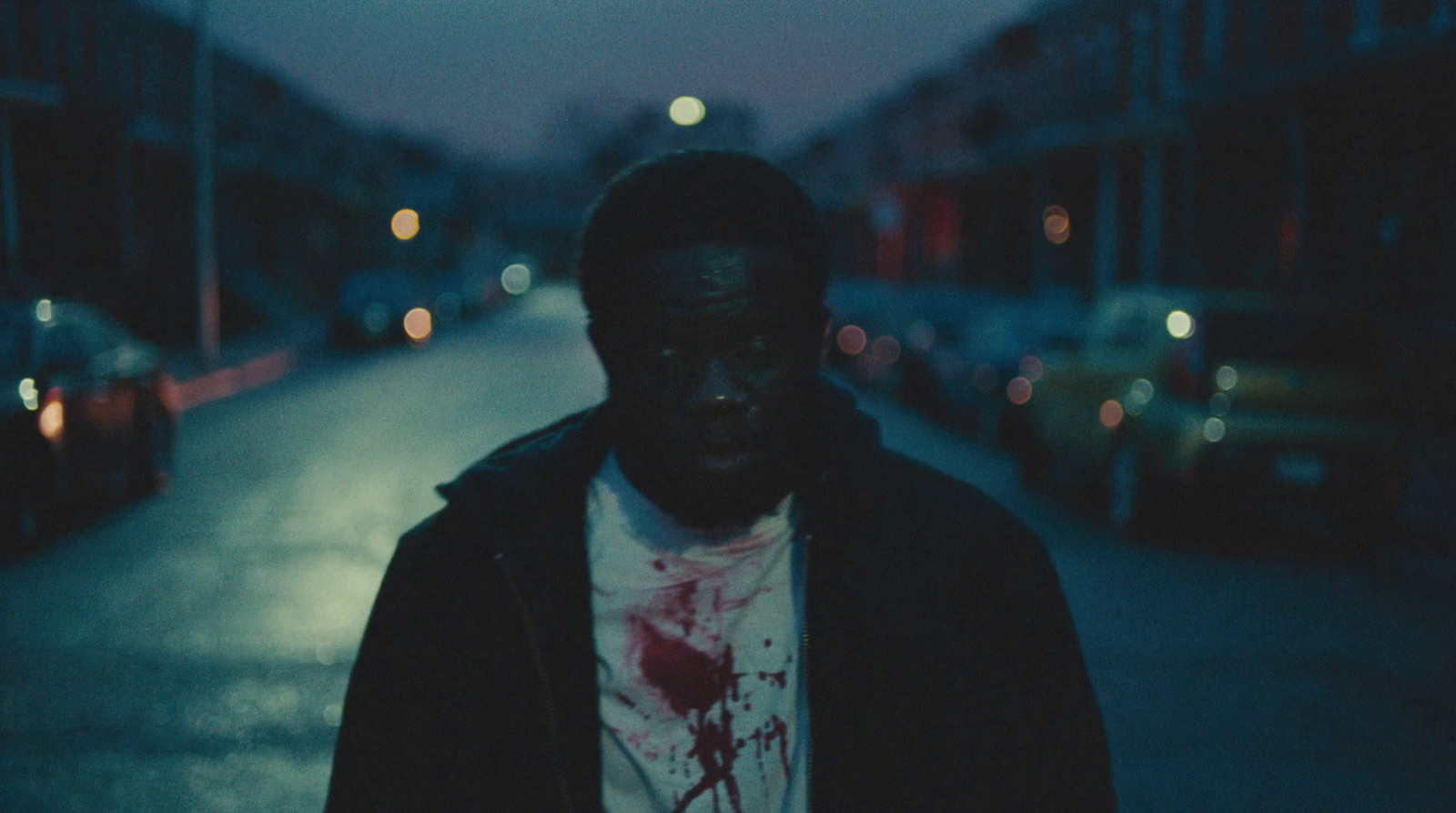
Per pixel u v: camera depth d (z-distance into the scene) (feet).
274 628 21.45
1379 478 28.94
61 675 18.89
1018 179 114.52
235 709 17.38
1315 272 64.08
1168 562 27.66
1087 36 100.48
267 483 37.45
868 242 181.88
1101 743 4.90
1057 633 4.92
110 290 88.89
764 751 4.82
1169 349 30.66
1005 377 49.80
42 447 28.55
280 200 146.00
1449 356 51.78
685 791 4.77
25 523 27.91
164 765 15.43
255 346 95.71
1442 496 35.83
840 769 4.66
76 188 90.84
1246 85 62.23
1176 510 33.94
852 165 199.62
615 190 4.57
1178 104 69.97
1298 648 20.83
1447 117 53.67
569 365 87.40
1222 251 76.48
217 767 15.39
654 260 4.37
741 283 4.33
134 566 26.37
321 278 165.68
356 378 76.23
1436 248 54.34
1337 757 15.93
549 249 383.65
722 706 4.81
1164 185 85.35
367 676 4.83
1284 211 68.39
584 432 4.96
